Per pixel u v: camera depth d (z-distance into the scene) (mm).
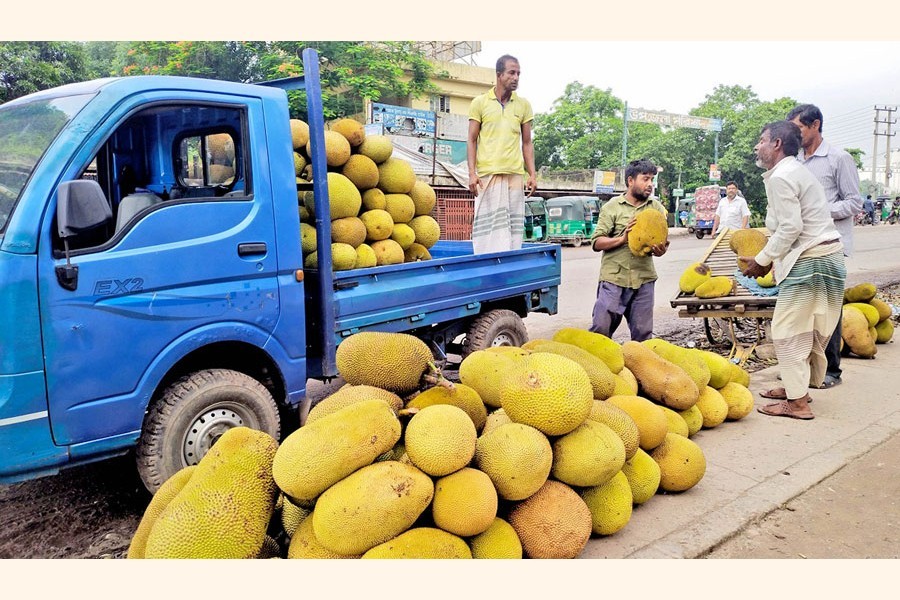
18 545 3242
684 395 3918
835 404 5031
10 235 2912
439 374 2904
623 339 8055
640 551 2924
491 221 6227
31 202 2979
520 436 2623
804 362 4656
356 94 23141
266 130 3904
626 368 4047
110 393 3213
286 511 2594
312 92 4168
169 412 3424
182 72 19719
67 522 3479
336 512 2250
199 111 3793
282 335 3963
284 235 3957
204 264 3553
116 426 3244
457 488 2434
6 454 2918
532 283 6051
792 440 4273
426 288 4875
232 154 3879
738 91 53156
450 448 2400
